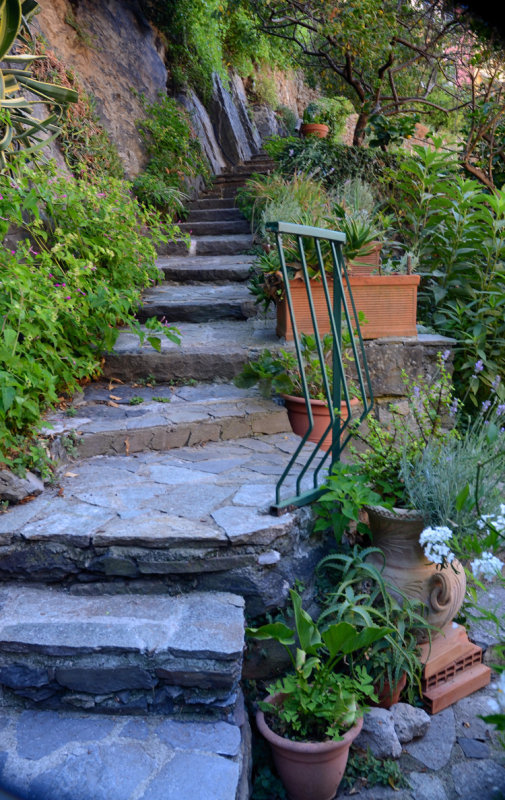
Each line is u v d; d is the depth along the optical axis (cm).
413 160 500
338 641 180
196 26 907
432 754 205
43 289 283
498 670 157
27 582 204
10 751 156
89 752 156
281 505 213
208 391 342
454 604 226
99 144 554
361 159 640
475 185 427
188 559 197
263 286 373
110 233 378
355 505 218
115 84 652
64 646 169
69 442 273
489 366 383
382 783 194
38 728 166
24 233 373
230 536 196
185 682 169
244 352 354
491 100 588
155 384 357
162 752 157
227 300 439
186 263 541
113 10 686
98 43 641
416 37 691
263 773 188
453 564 227
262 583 201
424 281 447
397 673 206
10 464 230
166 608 191
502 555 262
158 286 505
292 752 176
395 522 222
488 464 223
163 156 691
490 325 404
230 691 172
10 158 337
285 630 186
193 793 142
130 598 197
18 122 362
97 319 341
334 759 179
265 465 270
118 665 169
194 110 870
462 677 234
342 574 223
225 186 845
